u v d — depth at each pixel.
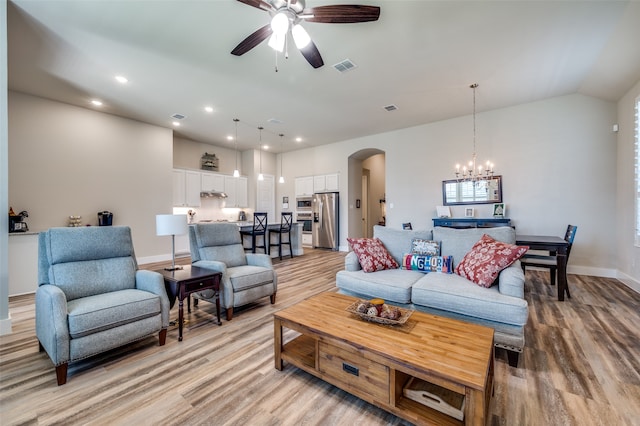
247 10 2.56
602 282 3.95
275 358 1.89
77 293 2.12
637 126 3.53
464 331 1.60
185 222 2.91
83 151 4.83
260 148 8.16
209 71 3.63
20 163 4.21
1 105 2.50
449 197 5.63
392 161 6.42
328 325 1.69
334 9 2.15
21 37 2.92
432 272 2.76
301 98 4.52
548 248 3.27
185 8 2.53
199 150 7.41
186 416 1.47
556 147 4.61
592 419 1.41
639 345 2.15
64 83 3.93
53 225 4.51
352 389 1.52
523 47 3.13
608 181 4.26
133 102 4.62
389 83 4.00
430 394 1.39
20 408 1.52
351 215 7.53
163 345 2.24
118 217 5.25
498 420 1.42
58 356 1.70
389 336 1.54
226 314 2.83
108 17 2.64
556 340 2.26
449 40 2.99
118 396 1.63
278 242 6.36
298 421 1.43
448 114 5.32
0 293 2.46
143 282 2.37
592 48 3.12
